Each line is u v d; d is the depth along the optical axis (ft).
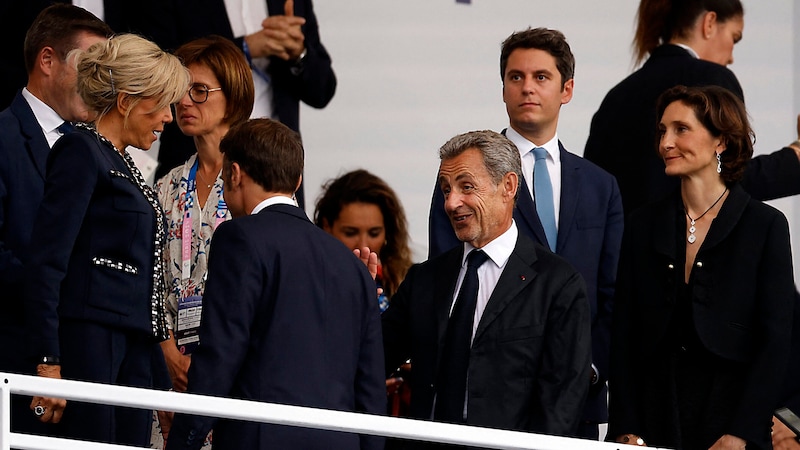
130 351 74.33
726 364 79.25
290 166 74.28
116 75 74.18
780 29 119.44
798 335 86.17
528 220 87.81
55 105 81.46
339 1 118.21
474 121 118.01
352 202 96.63
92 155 72.74
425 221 116.16
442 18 118.52
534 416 76.07
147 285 74.18
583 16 119.65
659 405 80.33
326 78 105.50
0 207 78.28
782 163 96.78
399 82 117.80
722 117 81.05
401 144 117.29
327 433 71.61
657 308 80.53
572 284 77.71
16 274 76.38
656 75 99.76
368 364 74.13
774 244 79.82
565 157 90.38
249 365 71.00
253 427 70.64
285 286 71.46
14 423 75.15
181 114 87.97
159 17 103.14
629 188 98.58
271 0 106.83
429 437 63.62
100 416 73.92
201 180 88.43
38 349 70.79
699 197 81.41
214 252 71.97
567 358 76.43
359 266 74.49
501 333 76.89
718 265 80.07
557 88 89.86
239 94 88.74
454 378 77.46
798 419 82.99
